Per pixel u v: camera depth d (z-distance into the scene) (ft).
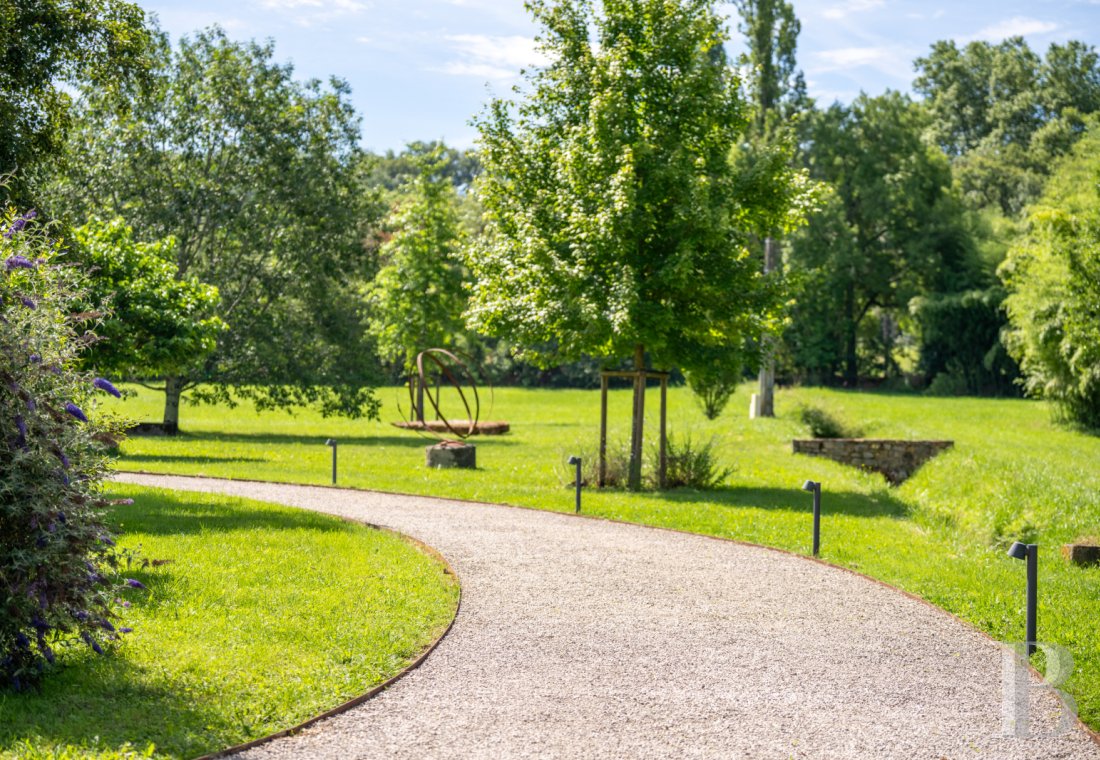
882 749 20.74
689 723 21.99
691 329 63.36
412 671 25.18
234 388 115.85
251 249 118.62
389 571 35.86
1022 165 282.36
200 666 23.79
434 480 66.49
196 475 65.21
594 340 62.90
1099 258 129.29
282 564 35.94
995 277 227.20
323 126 118.52
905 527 50.96
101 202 110.11
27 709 20.77
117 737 19.54
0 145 57.52
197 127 114.21
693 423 122.62
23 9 59.67
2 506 20.98
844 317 247.91
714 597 34.40
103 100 104.73
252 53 115.96
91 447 23.70
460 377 245.04
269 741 20.13
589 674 25.41
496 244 68.13
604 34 65.05
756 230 67.21
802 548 43.65
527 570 38.04
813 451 90.63
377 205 123.13
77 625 22.27
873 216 236.22
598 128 61.31
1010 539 49.16
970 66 327.26
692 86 63.36
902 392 241.96
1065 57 303.68
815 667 26.45
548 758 19.75
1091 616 32.09
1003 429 133.69
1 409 21.38
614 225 59.41
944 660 27.37
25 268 23.03
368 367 120.78
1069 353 134.31
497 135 66.74
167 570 33.65
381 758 19.51
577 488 53.31
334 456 63.93
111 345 71.72
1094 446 112.78
